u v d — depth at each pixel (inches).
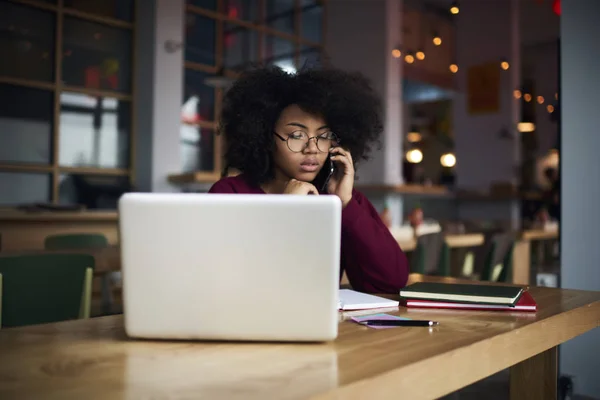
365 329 42.2
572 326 49.8
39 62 194.4
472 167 337.7
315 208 36.1
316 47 283.6
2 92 186.4
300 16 275.1
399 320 43.8
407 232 183.6
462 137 341.4
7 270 74.1
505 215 323.3
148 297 37.5
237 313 37.0
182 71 216.5
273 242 36.4
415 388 33.1
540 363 62.1
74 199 201.2
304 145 64.4
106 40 208.5
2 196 186.7
